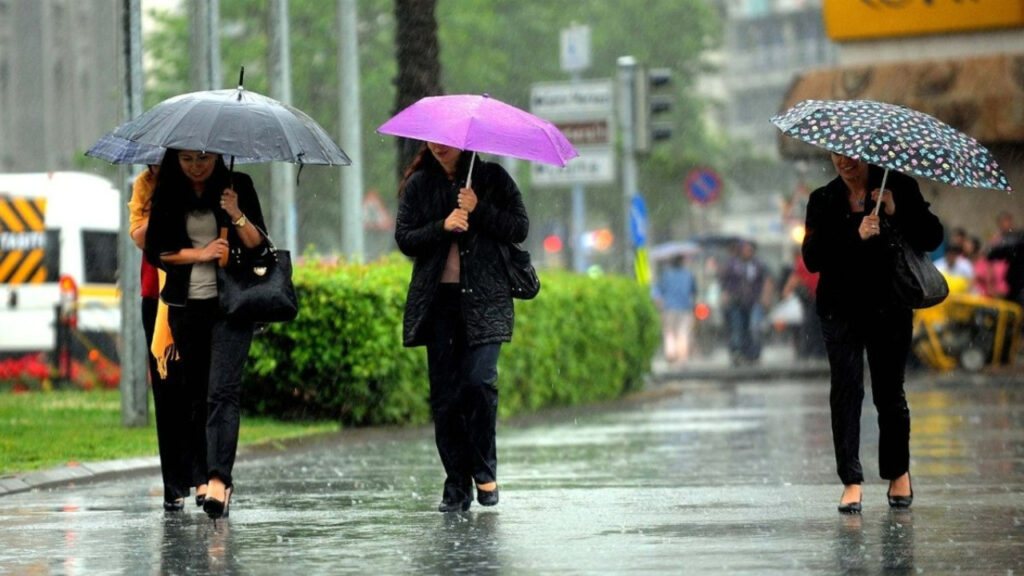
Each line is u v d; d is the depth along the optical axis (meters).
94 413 45.00
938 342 74.62
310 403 43.34
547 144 24.77
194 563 20.77
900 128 24.05
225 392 24.64
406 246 25.14
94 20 142.12
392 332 42.53
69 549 22.03
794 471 32.31
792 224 93.06
